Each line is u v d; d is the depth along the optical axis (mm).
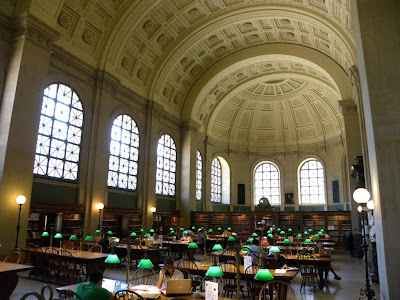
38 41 11984
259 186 29062
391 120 5945
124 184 17156
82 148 14406
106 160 15547
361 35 6488
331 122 26328
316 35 18016
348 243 17625
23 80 11312
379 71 6203
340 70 18875
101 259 8766
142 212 18031
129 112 17891
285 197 27875
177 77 21547
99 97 15570
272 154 29062
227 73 22734
